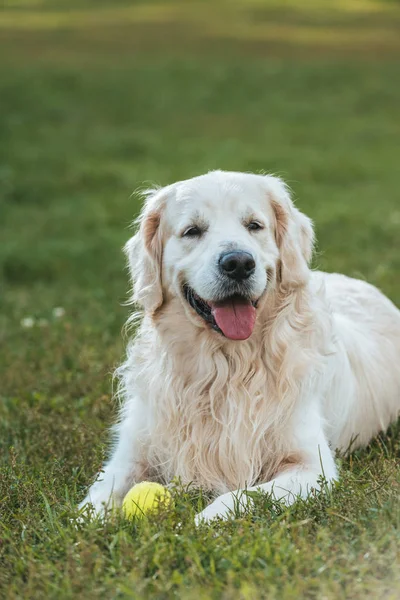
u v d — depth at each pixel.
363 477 5.28
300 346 5.56
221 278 5.19
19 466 5.62
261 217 5.50
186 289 5.50
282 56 38.28
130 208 18.06
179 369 5.62
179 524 4.42
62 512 4.70
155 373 5.69
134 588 3.76
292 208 5.83
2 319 10.29
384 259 12.66
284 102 30.36
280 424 5.47
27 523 4.65
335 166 21.77
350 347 6.49
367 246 13.96
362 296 7.24
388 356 6.95
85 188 20.16
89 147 24.16
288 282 5.58
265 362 5.52
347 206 17.52
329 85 32.69
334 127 27.00
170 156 23.17
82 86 31.77
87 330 9.09
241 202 5.48
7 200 19.27
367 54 38.69
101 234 15.89
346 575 3.75
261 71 34.62
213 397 5.54
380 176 21.06
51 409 7.01
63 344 8.65
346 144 24.81
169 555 4.04
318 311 5.75
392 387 6.88
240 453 5.48
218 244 5.27
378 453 5.89
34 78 32.38
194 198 5.52
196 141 25.14
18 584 3.97
